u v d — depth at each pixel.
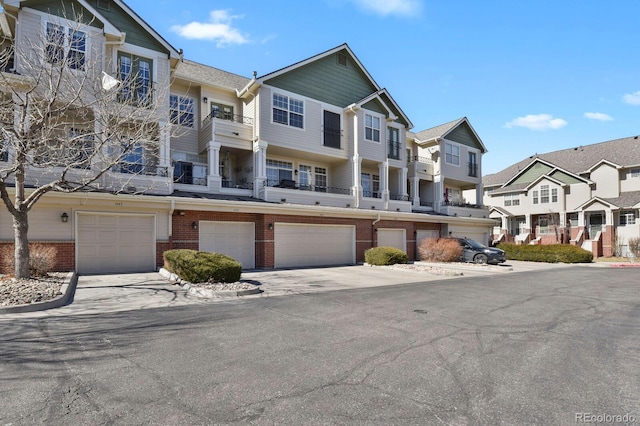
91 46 12.75
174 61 16.22
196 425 3.13
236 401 3.58
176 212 14.58
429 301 8.97
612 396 3.79
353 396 3.72
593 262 24.47
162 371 4.30
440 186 26.92
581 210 31.70
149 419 3.22
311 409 3.43
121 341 5.42
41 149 10.67
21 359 4.63
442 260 20.11
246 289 9.59
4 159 12.04
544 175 34.47
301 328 6.27
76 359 4.66
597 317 7.46
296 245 17.67
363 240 20.11
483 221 27.55
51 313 7.13
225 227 15.89
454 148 28.33
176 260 10.99
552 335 6.09
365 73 22.48
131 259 13.80
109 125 10.25
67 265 12.67
